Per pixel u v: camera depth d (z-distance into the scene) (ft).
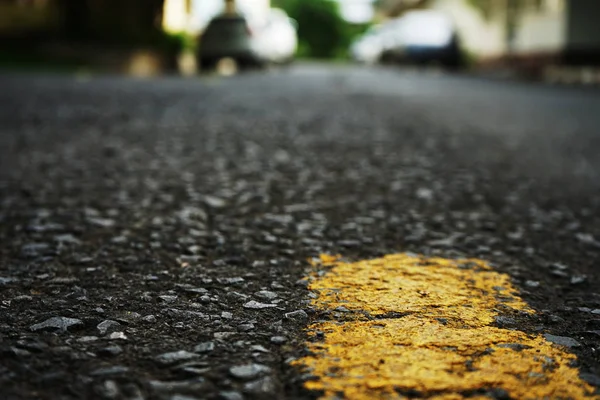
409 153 16.53
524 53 60.75
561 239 9.27
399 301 6.60
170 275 7.29
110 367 5.05
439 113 26.55
